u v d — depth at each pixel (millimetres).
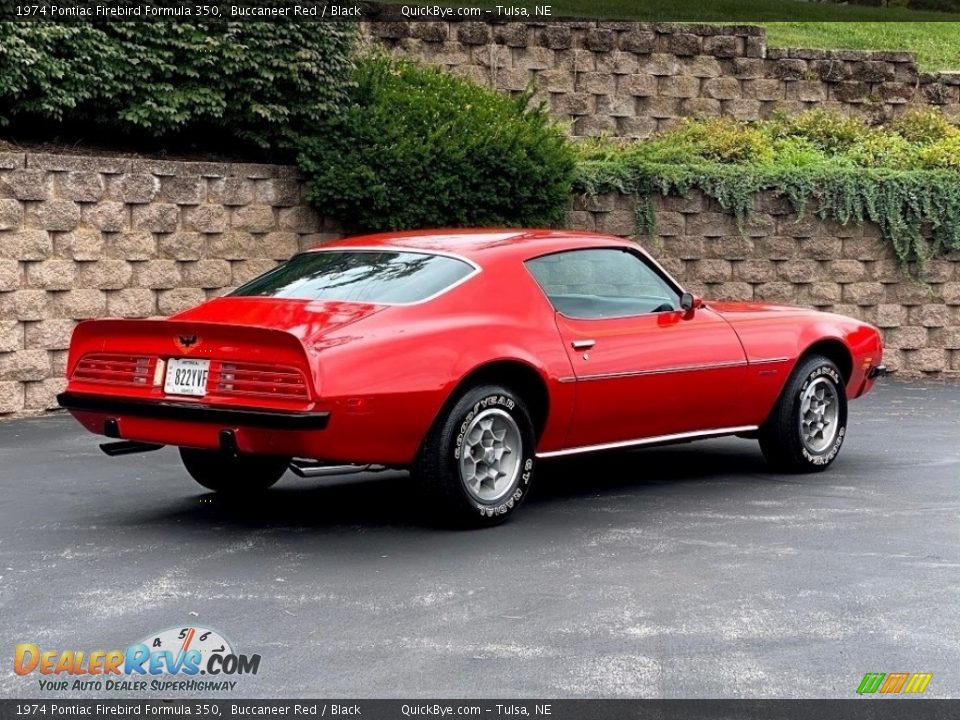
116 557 6684
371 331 6934
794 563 6566
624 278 8266
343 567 6492
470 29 18297
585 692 4746
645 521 7566
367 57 15961
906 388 15000
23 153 12031
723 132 17828
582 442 7930
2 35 12367
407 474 9250
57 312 12297
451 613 5703
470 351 7168
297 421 6551
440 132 14086
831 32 26891
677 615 5680
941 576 6340
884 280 16547
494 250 7730
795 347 8945
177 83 13672
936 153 17422
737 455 10039
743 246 16172
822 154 18016
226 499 8266
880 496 8328
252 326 6781
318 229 14047
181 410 6883
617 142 18969
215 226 13328
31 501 8148
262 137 13906
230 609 5754
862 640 5355
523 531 7305
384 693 4734
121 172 12664
